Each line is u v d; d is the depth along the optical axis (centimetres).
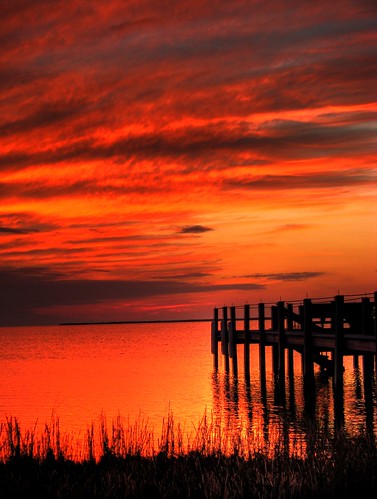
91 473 1475
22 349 9162
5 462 1617
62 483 1380
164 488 1293
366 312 2778
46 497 1296
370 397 2859
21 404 3195
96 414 2806
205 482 1288
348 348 2506
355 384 3422
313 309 3284
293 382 3472
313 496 1209
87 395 3528
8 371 5275
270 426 2314
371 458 1334
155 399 3259
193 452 1644
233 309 4131
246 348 3962
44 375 4866
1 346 10312
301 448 1587
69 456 1741
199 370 4850
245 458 1598
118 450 1728
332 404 2788
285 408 2762
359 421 2367
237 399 3133
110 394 3541
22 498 1299
